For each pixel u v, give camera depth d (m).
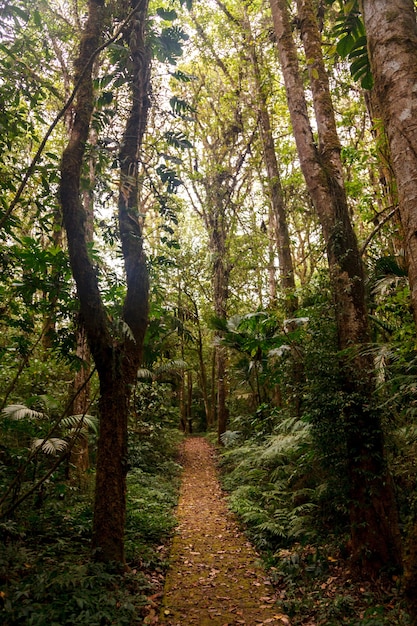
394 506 4.41
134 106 5.28
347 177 9.86
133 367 4.82
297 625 3.71
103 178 4.98
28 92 4.69
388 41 2.19
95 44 4.89
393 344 4.37
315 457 5.66
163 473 10.70
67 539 4.90
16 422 5.77
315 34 5.88
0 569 3.60
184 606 4.05
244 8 11.49
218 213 15.01
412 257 2.02
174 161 5.37
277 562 5.09
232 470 10.60
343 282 4.86
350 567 4.43
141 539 5.71
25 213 6.32
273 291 13.67
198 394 28.70
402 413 4.75
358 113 10.09
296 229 14.55
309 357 5.12
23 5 4.95
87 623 3.09
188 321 19.20
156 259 5.37
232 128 14.80
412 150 2.04
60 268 5.25
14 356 6.73
